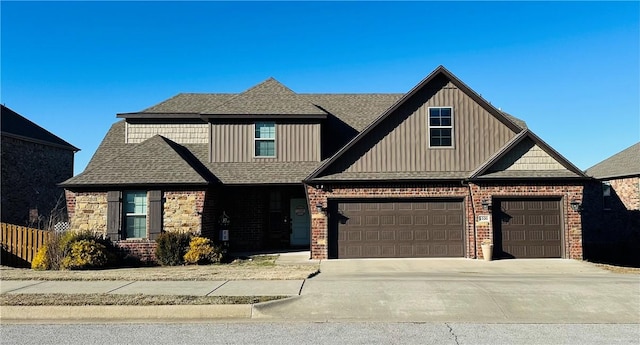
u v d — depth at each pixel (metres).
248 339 7.32
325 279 11.74
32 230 15.94
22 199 25.91
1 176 24.19
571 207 16.09
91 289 10.60
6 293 10.20
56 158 29.53
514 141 16.41
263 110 19.19
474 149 17.34
